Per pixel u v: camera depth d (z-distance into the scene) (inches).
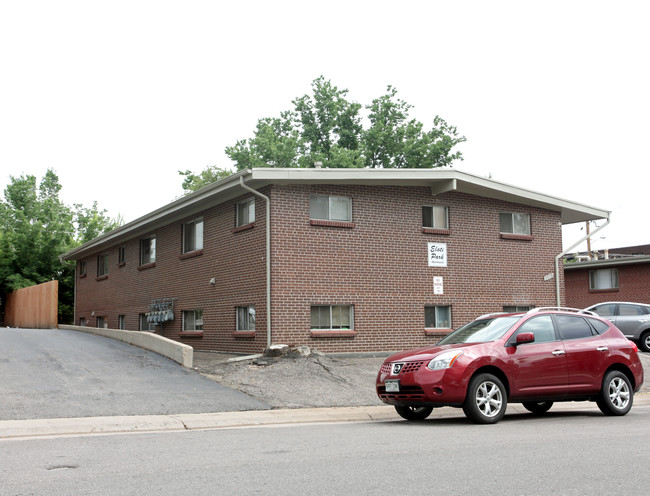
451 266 799.7
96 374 544.7
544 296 871.7
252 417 429.4
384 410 465.1
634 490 221.5
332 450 299.4
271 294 687.1
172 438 346.6
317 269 712.4
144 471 253.9
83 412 421.1
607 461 269.3
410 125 1619.1
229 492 219.5
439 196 800.3
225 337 773.9
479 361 398.3
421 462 268.4
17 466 265.6
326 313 722.2
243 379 552.1
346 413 449.7
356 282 733.3
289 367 589.9
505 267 843.4
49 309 1252.5
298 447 309.4
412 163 1615.4
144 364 599.5
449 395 388.5
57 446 318.7
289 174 685.9
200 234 858.8
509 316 445.1
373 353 733.3
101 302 1186.6
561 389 425.4
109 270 1154.7
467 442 320.5
